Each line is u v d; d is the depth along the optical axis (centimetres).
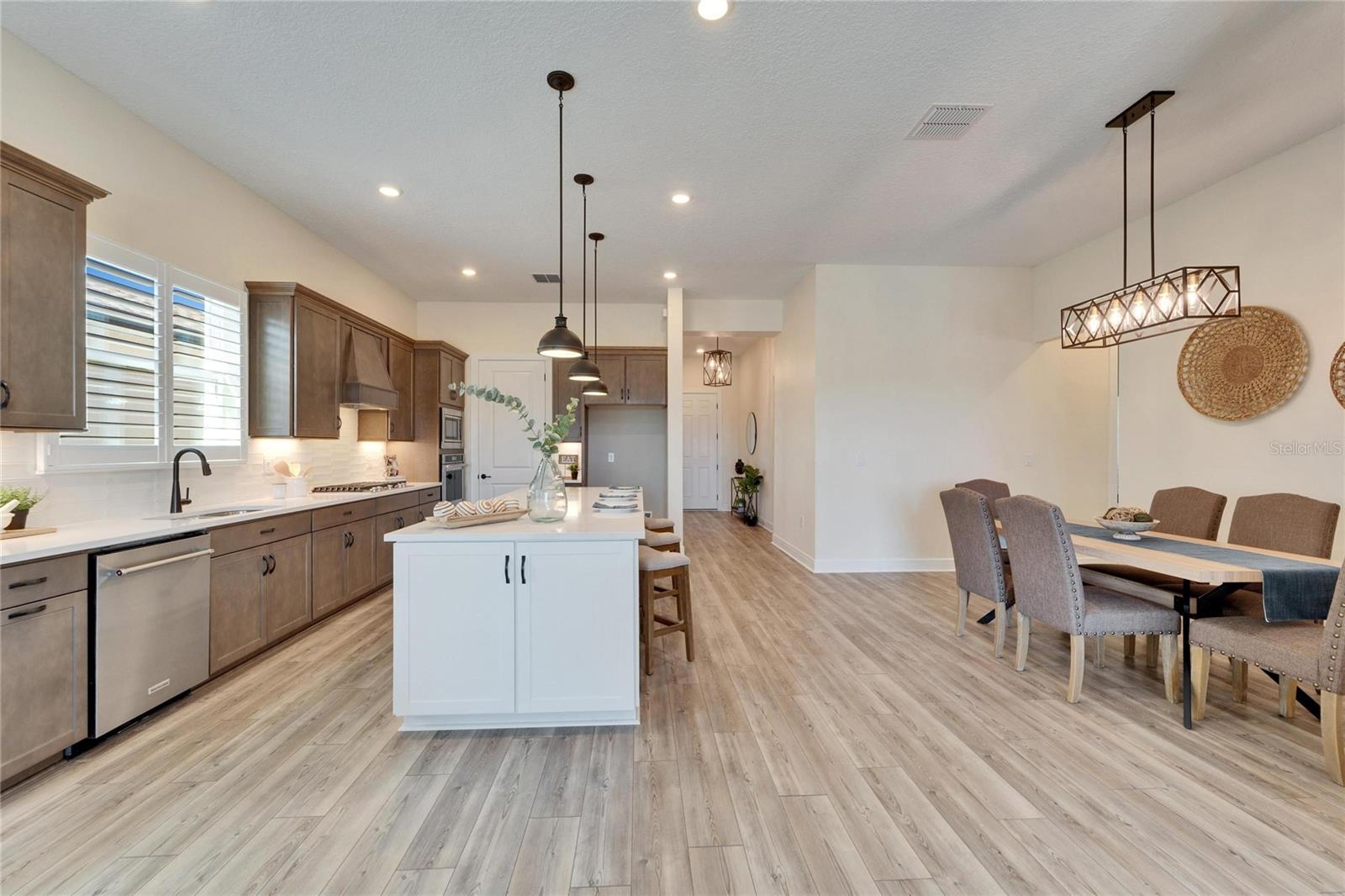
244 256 349
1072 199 373
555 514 260
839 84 252
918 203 377
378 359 466
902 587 467
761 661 307
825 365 518
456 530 237
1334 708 192
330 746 216
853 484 521
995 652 312
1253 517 287
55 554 193
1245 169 330
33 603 187
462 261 490
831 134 293
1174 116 277
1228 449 342
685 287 586
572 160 319
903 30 218
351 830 169
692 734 228
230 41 224
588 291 593
